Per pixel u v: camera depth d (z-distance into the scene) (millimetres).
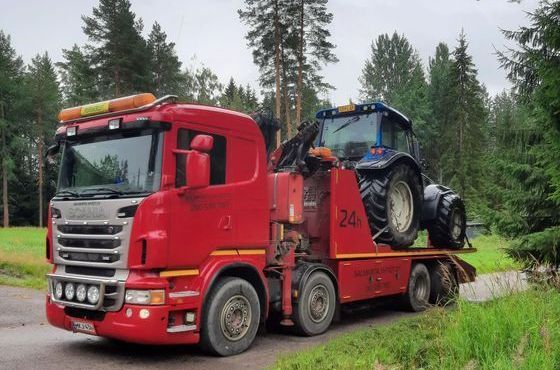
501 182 11000
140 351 7289
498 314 5957
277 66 32656
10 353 7059
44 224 57969
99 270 6773
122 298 6434
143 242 6395
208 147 6668
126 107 6867
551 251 9430
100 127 7074
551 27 9031
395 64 81375
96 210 6766
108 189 6863
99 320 6680
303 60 33625
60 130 7594
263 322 7797
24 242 25016
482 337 5539
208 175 6703
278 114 32469
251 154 7754
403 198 10594
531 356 4945
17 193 57844
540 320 5754
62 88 66375
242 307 7336
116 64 37000
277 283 8281
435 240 12156
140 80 37375
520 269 9656
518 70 9953
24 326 8836
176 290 6668
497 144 10891
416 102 60500
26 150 57656
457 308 6871
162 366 6586
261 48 33062
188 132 6930
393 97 70125
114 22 36969
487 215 10961
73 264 6977
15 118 57781
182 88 48750
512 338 5465
